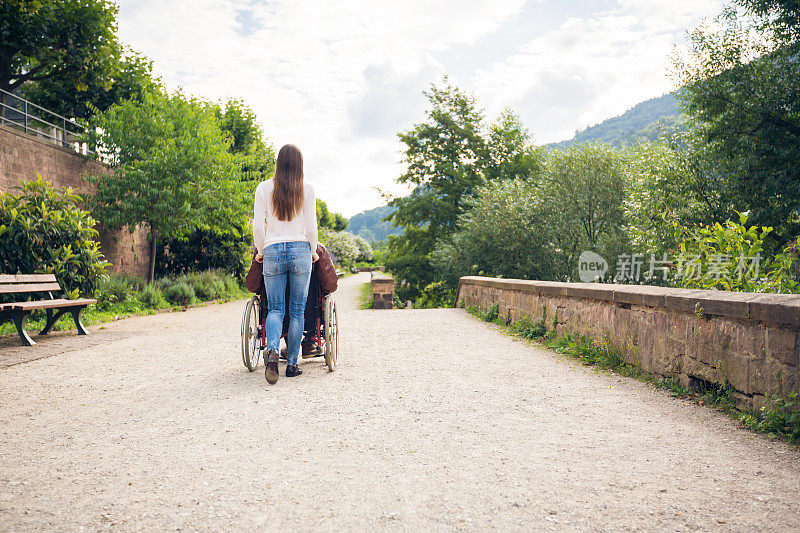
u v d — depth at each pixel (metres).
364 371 5.16
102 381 4.80
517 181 24.91
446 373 5.07
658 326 4.64
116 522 2.11
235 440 3.13
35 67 22.64
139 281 17.16
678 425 3.39
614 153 21.48
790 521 2.07
